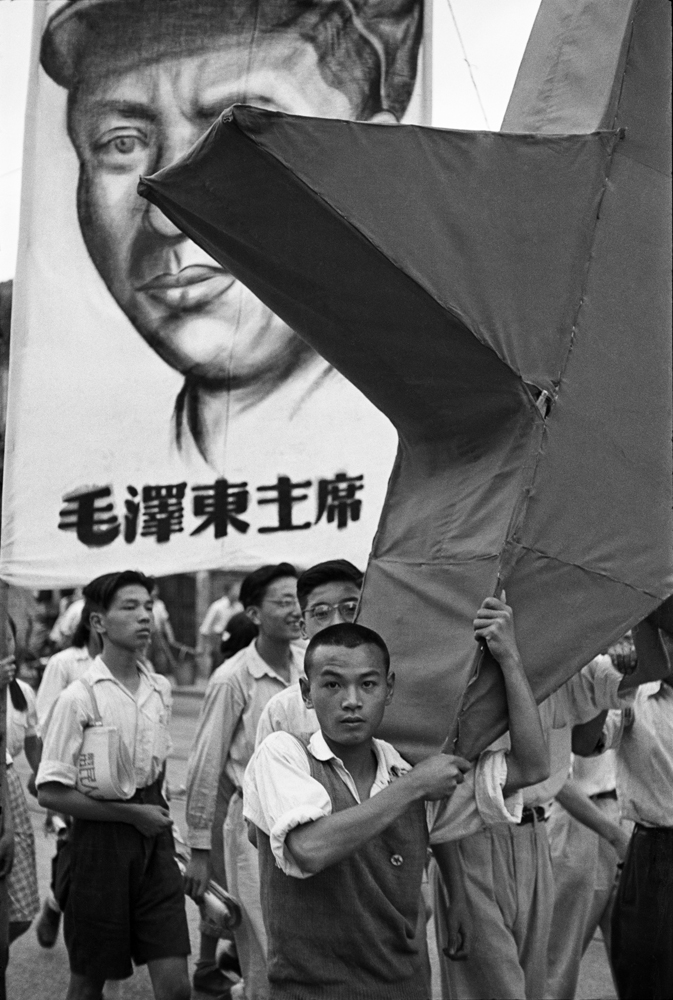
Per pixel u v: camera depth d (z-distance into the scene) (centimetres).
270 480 509
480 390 315
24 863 528
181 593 1372
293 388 509
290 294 312
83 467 519
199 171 288
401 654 324
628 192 331
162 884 459
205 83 511
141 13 518
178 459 514
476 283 303
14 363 521
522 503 307
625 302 328
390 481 348
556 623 312
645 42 342
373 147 288
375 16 496
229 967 557
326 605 424
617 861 525
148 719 475
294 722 412
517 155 312
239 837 477
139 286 518
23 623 1289
